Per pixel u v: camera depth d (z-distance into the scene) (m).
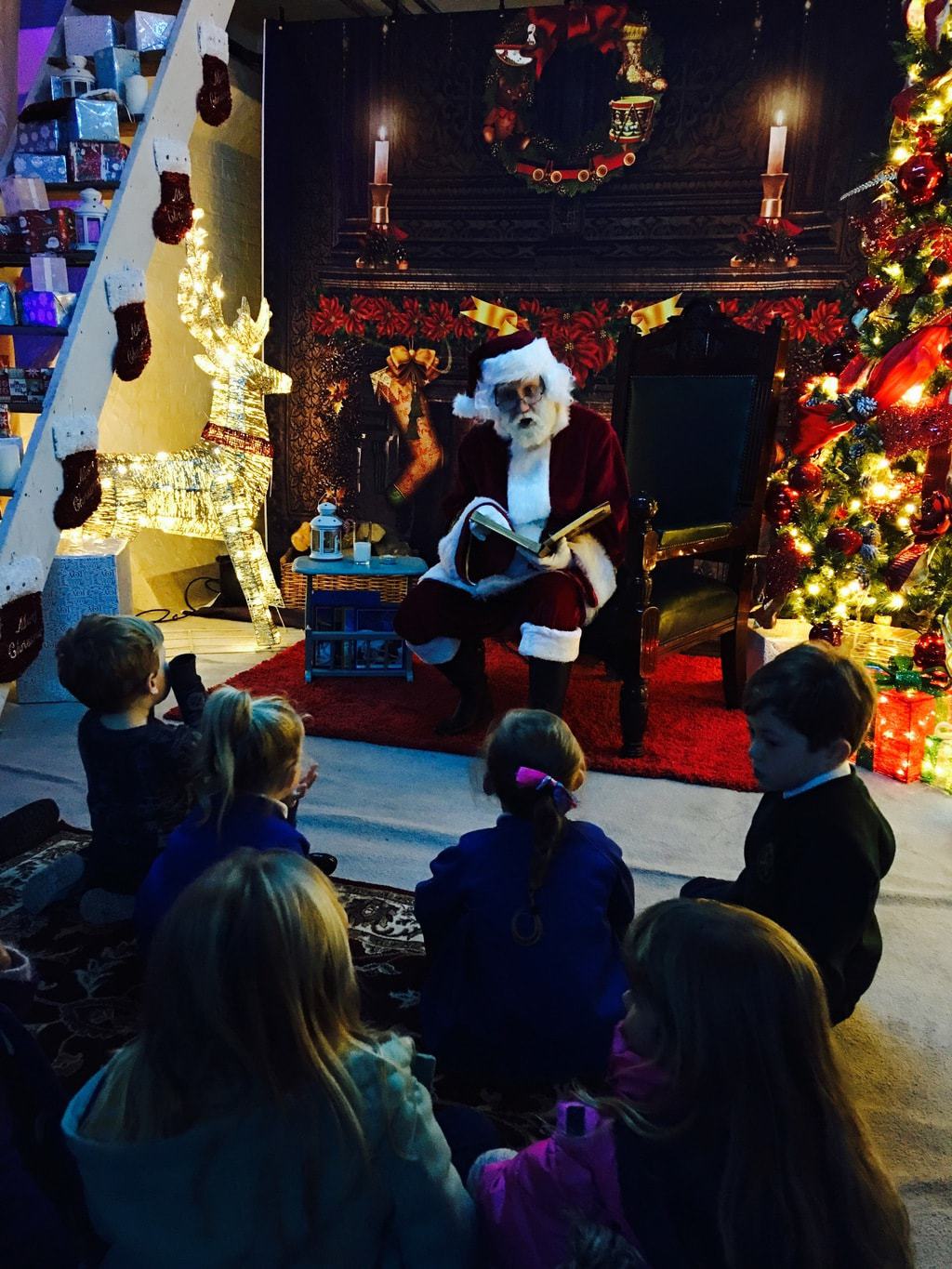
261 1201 0.83
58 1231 0.90
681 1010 0.78
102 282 3.13
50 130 3.32
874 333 3.47
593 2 4.30
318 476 5.11
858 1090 1.69
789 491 3.53
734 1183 0.74
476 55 4.47
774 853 1.61
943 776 3.05
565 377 3.19
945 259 3.13
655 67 4.30
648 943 0.82
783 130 4.18
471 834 1.73
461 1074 1.70
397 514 5.09
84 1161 0.84
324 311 4.93
